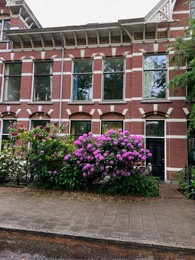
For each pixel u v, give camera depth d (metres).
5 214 5.46
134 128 11.40
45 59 13.02
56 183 8.24
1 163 9.08
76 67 12.84
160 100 11.28
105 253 3.82
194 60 8.54
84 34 12.53
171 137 10.99
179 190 8.73
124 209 6.06
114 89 12.23
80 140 8.22
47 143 8.45
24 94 12.88
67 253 3.79
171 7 11.43
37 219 5.16
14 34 12.87
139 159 7.77
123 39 12.27
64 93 12.52
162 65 11.75
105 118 12.00
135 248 4.03
